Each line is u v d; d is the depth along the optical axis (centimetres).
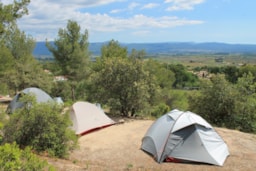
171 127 641
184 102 1939
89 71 2041
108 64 1184
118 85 1159
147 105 1190
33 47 1945
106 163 594
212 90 1126
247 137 798
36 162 253
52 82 2066
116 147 714
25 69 1759
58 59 1998
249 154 643
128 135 832
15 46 1856
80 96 2114
